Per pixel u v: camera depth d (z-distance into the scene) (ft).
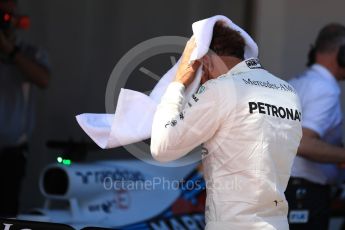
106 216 48.24
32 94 56.49
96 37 63.62
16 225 28.86
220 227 26.58
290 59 67.82
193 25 27.37
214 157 26.96
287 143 27.32
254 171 26.32
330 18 68.18
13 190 54.60
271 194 26.53
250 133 26.32
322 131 40.27
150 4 64.64
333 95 40.57
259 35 66.90
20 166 55.01
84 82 63.52
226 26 28.04
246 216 26.32
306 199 41.68
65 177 47.65
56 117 62.90
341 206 61.77
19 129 54.80
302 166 41.19
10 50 52.95
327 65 41.57
